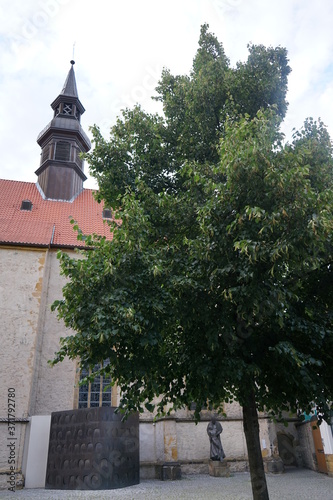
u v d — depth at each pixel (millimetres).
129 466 14586
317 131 8883
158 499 11406
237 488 13320
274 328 7527
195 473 17766
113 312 6734
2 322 18000
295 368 7242
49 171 26828
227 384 7941
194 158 9914
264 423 18469
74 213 25000
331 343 7770
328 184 7797
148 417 18094
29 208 24234
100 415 14523
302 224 6145
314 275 8289
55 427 15320
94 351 7023
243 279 6824
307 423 18875
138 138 10297
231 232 6824
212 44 11727
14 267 19266
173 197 8969
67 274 7559
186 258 7863
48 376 18016
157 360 7914
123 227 7492
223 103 10000
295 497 11195
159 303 6984
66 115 29359
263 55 10055
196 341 8062
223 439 18766
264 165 6566
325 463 16359
